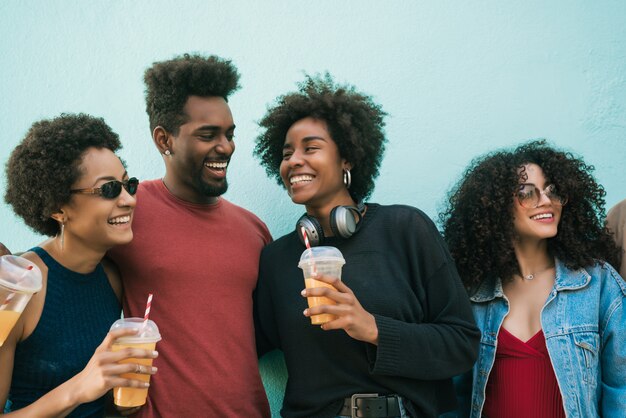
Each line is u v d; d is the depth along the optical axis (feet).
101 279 7.07
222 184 7.73
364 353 6.97
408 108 9.54
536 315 7.64
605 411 7.36
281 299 7.49
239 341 7.41
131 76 9.42
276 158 8.55
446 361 6.95
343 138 7.70
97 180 6.42
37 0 9.45
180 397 6.92
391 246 7.40
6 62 9.39
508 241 7.83
